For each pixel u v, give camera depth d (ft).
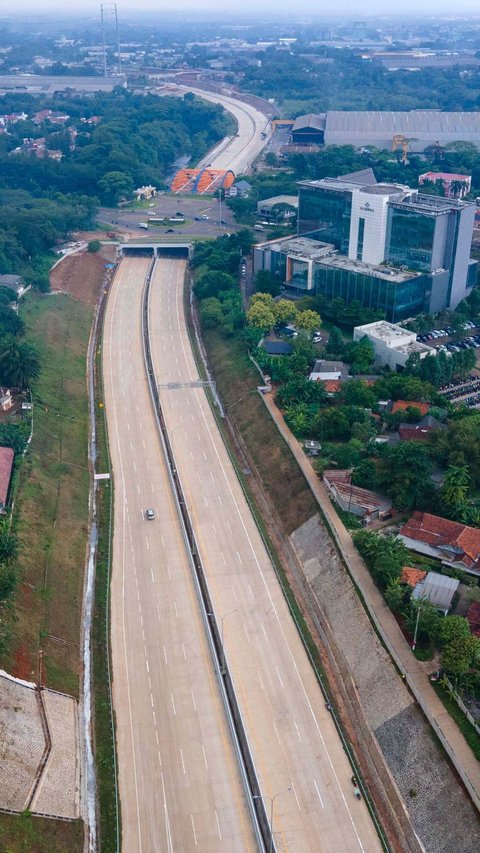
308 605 538.06
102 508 645.10
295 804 409.28
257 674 483.51
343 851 387.96
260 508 643.04
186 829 399.03
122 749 440.45
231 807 409.08
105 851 390.42
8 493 604.08
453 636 448.65
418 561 544.21
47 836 384.88
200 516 629.51
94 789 423.23
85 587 564.30
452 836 379.55
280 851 387.55
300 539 591.78
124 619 529.45
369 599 507.30
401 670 453.58
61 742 435.53
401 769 416.87
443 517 578.66
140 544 600.80
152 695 472.85
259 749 437.58
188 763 431.43
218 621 523.70
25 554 547.90
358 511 588.50
